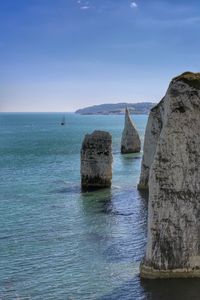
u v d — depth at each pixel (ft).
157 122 147.43
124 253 88.58
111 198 138.62
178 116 70.74
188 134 71.00
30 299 69.15
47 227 106.63
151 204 73.31
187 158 71.20
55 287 73.26
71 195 142.72
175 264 72.59
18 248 91.30
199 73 73.46
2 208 125.08
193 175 71.46
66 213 119.96
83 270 79.82
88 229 105.19
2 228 105.29
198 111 70.74
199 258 72.33
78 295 70.28
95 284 73.97
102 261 84.12
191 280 71.72
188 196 71.61
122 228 106.22
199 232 72.08
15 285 74.18
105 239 97.71
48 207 126.72
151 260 73.77
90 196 141.38
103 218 115.34
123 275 76.89
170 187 71.77
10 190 151.33
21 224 108.88
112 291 71.10
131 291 70.79
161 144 71.92
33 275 78.02
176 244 72.33
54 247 91.97
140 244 94.17
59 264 82.74
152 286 71.67
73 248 91.40
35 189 153.17
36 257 86.28
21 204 130.11
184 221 71.87
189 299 67.51
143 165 151.53
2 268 80.94
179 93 70.69
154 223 72.95
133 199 137.08
